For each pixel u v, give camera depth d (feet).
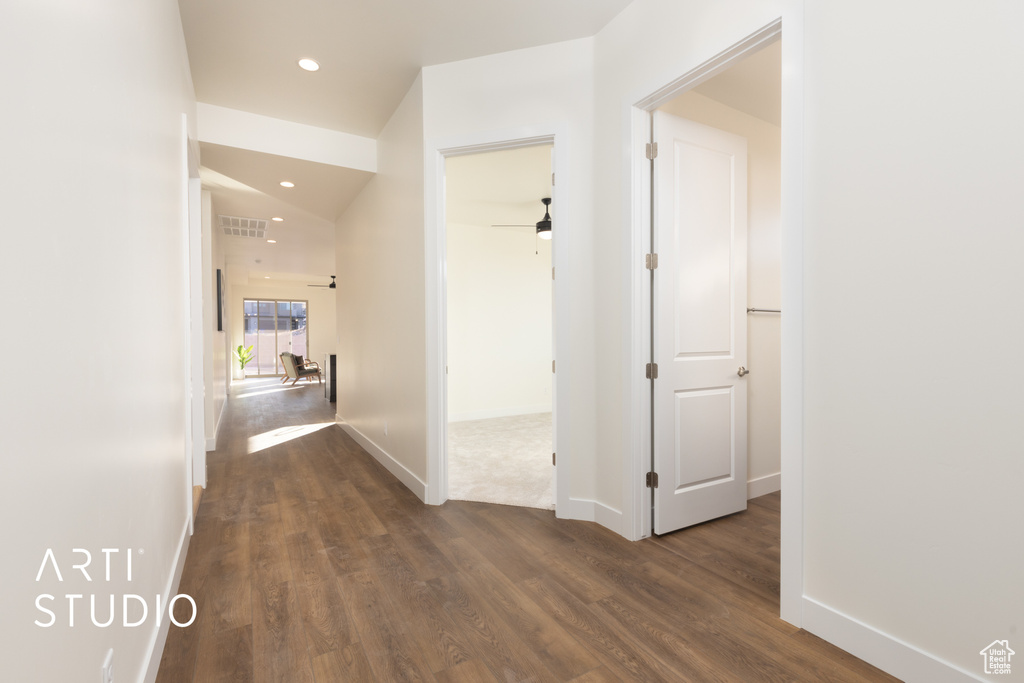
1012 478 4.31
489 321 22.40
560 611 6.47
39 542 2.53
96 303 3.49
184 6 8.35
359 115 12.58
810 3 5.74
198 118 11.87
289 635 5.98
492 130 9.90
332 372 29.17
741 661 5.44
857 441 5.41
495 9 8.56
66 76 2.97
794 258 5.91
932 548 4.83
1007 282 4.31
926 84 4.78
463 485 11.91
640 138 8.53
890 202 5.07
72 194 3.05
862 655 5.39
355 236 16.69
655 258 8.66
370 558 8.04
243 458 14.84
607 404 9.17
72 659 2.98
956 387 4.63
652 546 8.42
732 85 9.74
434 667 5.39
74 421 3.04
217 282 20.75
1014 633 4.31
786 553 6.15
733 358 9.82
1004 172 4.31
